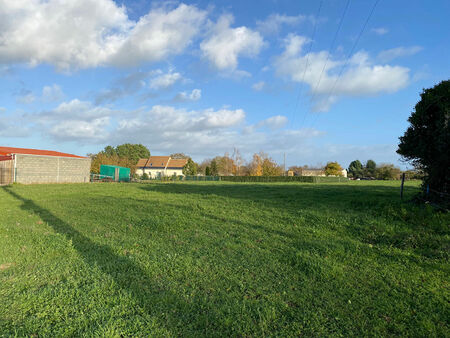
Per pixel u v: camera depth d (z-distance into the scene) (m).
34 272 4.46
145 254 5.33
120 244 6.04
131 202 12.41
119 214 9.59
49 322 3.07
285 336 2.89
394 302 3.53
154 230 7.32
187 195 15.19
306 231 6.95
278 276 4.32
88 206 11.55
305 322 3.11
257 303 3.49
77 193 17.05
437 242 5.58
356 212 8.55
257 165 64.50
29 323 3.01
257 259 5.04
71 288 3.86
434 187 8.25
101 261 4.95
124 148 86.12
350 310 3.35
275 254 5.30
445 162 7.61
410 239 5.82
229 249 5.63
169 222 8.02
